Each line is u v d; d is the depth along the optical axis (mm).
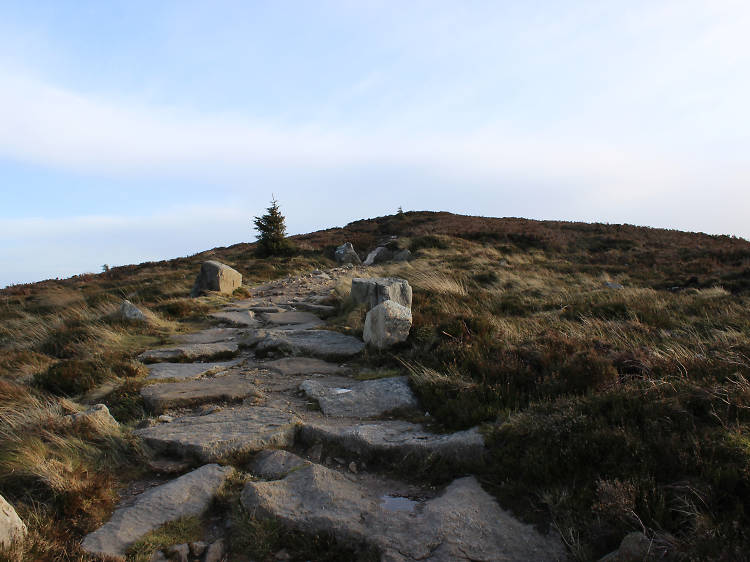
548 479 3582
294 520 3352
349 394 5660
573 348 6195
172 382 6527
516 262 21281
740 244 25031
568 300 11844
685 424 3869
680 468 3385
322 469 4000
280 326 10258
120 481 4059
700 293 13422
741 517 2879
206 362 7824
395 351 7359
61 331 9805
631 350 6074
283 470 4082
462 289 13078
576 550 2947
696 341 6766
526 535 3154
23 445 4176
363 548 3137
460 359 6324
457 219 34312
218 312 11758
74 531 3320
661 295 12562
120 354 7723
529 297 12586
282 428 4730
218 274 14703
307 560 3105
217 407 5605
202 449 4312
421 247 24562
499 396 5074
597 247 25359
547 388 5137
